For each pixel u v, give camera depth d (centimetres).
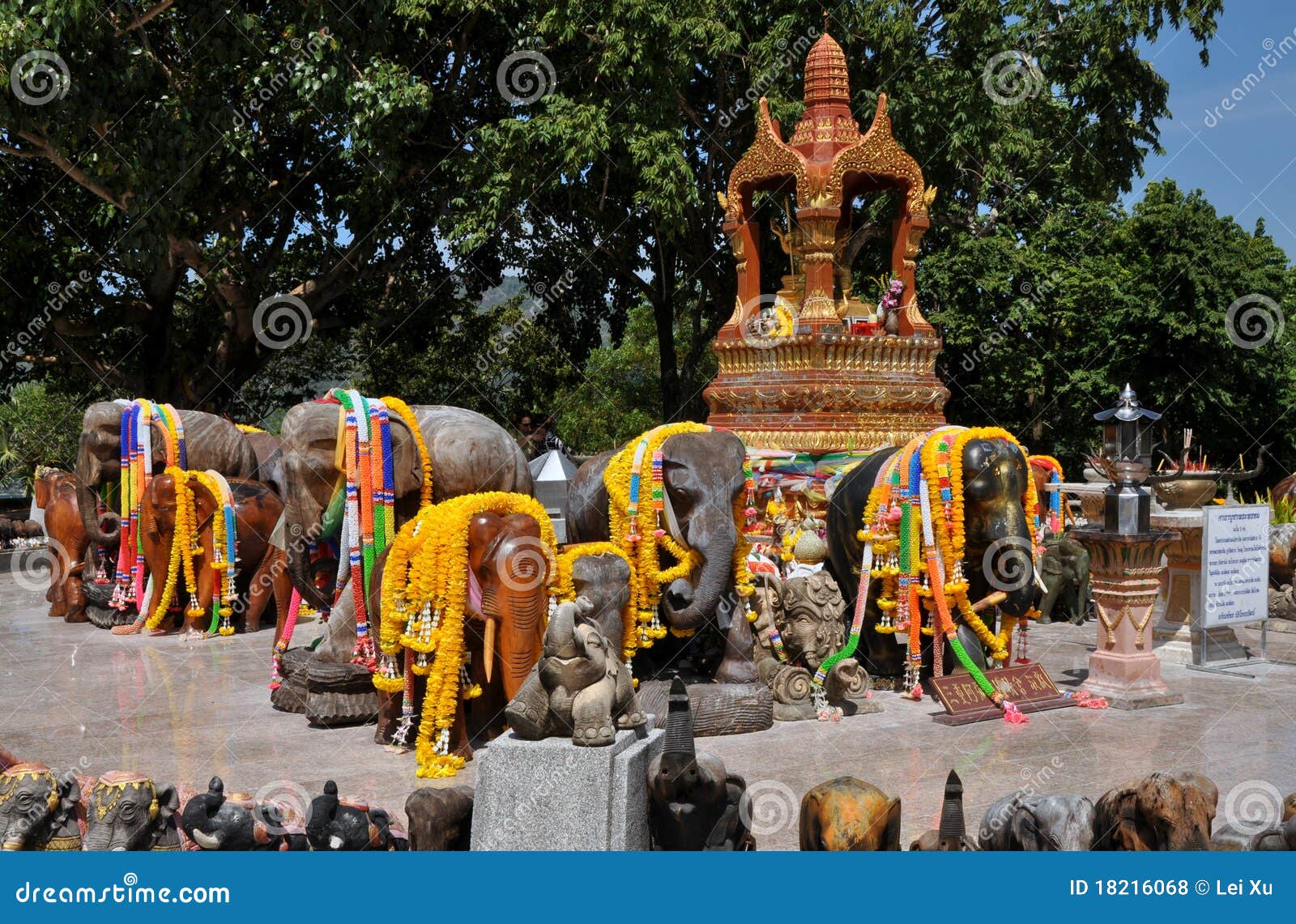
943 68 2231
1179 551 1134
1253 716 891
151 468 1291
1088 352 2580
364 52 2081
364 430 953
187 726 862
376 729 848
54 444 2747
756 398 1444
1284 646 1203
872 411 1414
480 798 541
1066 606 1376
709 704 830
